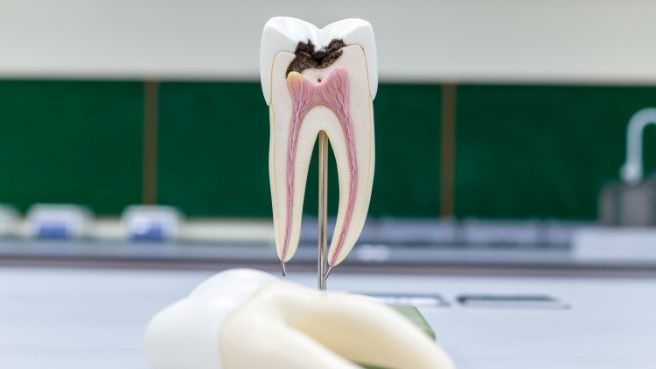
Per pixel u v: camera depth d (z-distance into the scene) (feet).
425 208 14.58
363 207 4.16
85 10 14.55
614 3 14.44
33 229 13.73
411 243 13.64
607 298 7.34
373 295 7.23
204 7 14.53
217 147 14.62
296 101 4.12
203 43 14.57
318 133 4.26
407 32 14.47
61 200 14.70
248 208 14.65
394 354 3.02
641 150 14.57
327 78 4.10
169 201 14.66
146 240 13.01
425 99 14.52
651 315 6.39
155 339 3.04
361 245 13.29
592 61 14.52
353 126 4.13
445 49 14.51
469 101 14.53
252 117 14.61
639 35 14.47
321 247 4.40
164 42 14.56
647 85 14.51
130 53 14.60
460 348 5.02
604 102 14.52
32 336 5.32
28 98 14.65
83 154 14.67
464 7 14.46
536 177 14.57
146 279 8.40
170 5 14.55
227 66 14.60
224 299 3.05
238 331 2.83
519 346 5.11
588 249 10.23
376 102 14.51
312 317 3.10
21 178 14.69
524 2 14.46
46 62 14.62
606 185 10.68
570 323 5.98
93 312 6.30
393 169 14.56
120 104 14.62
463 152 14.57
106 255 9.44
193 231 14.73
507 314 6.38
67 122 14.66
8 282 8.05
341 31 4.14
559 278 8.91
